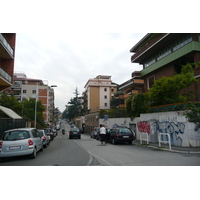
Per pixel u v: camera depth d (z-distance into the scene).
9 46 18.75
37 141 10.09
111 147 13.17
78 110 95.94
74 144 16.73
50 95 82.88
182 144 11.68
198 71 17.77
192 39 19.38
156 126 14.69
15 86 57.28
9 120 16.53
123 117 24.16
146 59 28.53
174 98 15.66
